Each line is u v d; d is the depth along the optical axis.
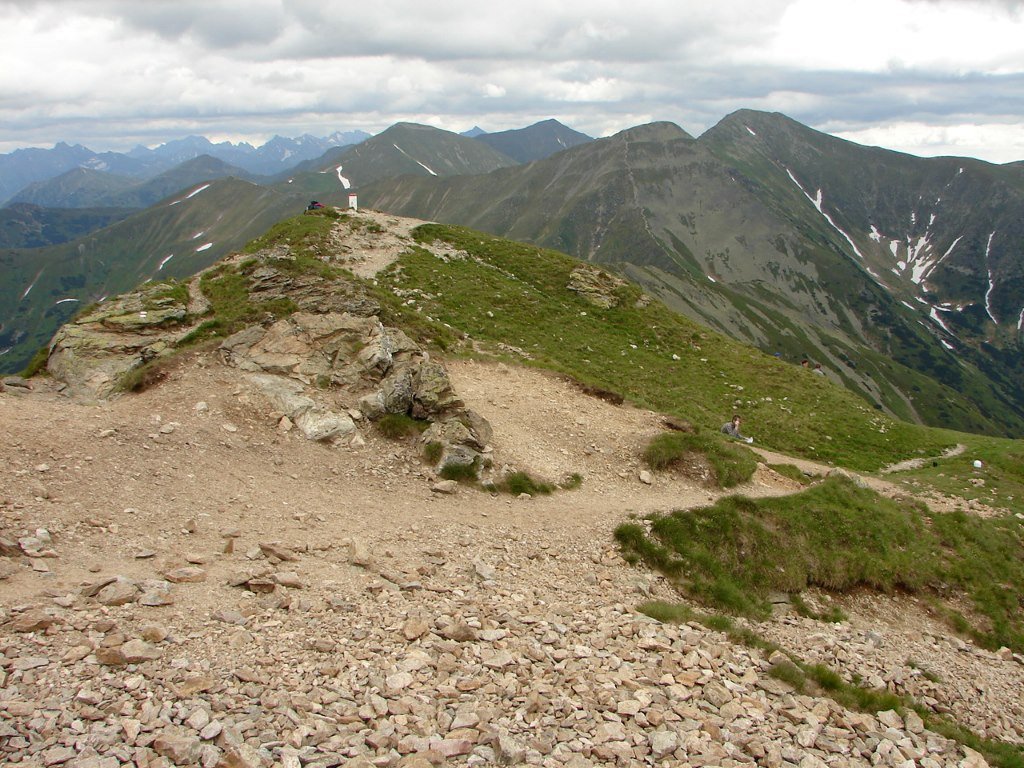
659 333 51.84
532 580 16.03
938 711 15.69
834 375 196.38
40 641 9.41
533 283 56.44
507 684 10.66
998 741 15.05
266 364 24.23
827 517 24.14
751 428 39.38
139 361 25.92
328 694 9.48
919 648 19.64
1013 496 32.53
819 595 21.48
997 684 18.34
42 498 14.50
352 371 24.30
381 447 22.05
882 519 25.48
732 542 21.33
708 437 28.23
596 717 10.16
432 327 35.31
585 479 23.77
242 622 11.02
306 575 13.34
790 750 10.34
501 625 12.94
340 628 11.46
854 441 39.94
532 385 30.92
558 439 26.05
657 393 41.62
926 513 28.19
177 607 11.07
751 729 10.81
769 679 13.01
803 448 37.94
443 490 20.41
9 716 7.81
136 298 32.69
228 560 13.39
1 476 14.94
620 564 18.56
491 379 30.77
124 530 14.03
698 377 45.78
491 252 60.25
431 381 24.34
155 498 15.95
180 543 13.95
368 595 13.00
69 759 7.35
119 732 7.92
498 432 25.31
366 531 16.72
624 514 21.16
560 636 12.95
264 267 38.53
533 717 9.87
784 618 19.17
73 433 17.97
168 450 18.55
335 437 21.69
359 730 8.88
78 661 9.13
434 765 8.34
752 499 23.83
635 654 12.65
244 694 9.13
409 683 10.14
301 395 22.75
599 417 28.72
